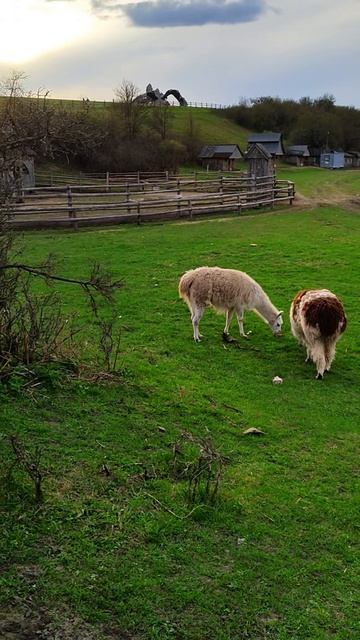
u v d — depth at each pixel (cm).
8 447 1078
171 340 1490
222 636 821
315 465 1161
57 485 1045
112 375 1265
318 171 8312
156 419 1195
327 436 1230
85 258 1981
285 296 1770
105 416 1173
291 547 1029
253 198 3256
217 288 1485
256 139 9556
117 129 6256
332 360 1449
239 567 966
